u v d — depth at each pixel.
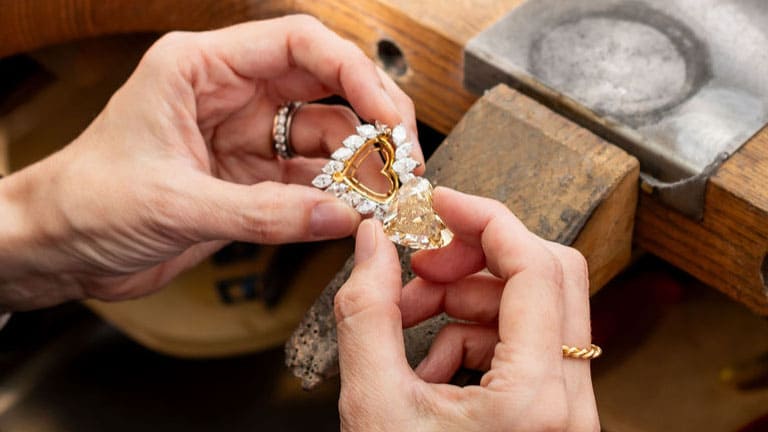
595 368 0.59
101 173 0.51
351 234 0.49
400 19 0.54
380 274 0.44
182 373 0.65
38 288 0.58
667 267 0.61
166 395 0.65
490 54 0.52
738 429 0.57
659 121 0.49
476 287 0.47
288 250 0.68
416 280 0.47
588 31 0.52
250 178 0.56
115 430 0.63
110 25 0.61
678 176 0.49
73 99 0.71
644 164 0.49
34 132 0.70
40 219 0.53
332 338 0.49
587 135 0.49
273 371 0.65
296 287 0.67
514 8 0.53
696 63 0.51
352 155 0.49
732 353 0.59
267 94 0.54
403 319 0.48
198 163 0.52
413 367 0.48
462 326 0.47
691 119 0.49
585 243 0.49
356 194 0.49
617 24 0.52
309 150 0.55
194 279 0.68
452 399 0.43
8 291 0.58
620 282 0.61
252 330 0.66
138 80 0.51
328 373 0.49
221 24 0.59
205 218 0.50
